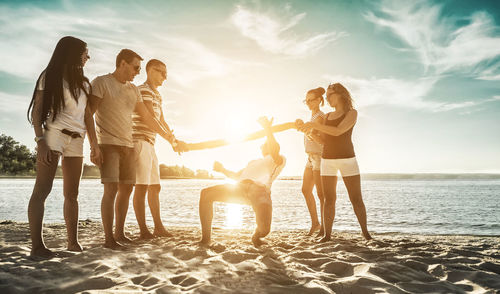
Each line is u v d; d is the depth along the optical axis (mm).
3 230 5094
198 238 4664
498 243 4727
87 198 18750
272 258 3305
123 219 4281
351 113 4496
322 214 5227
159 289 2270
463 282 2668
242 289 2324
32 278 2457
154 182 4977
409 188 38125
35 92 3145
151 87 4863
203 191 4004
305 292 2283
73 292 2252
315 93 5414
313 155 5336
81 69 3359
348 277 2709
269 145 3854
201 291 2258
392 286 2467
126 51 3869
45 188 3143
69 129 3242
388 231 7508
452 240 5246
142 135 4652
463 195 22750
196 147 4562
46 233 4797
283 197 22516
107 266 2766
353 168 4547
